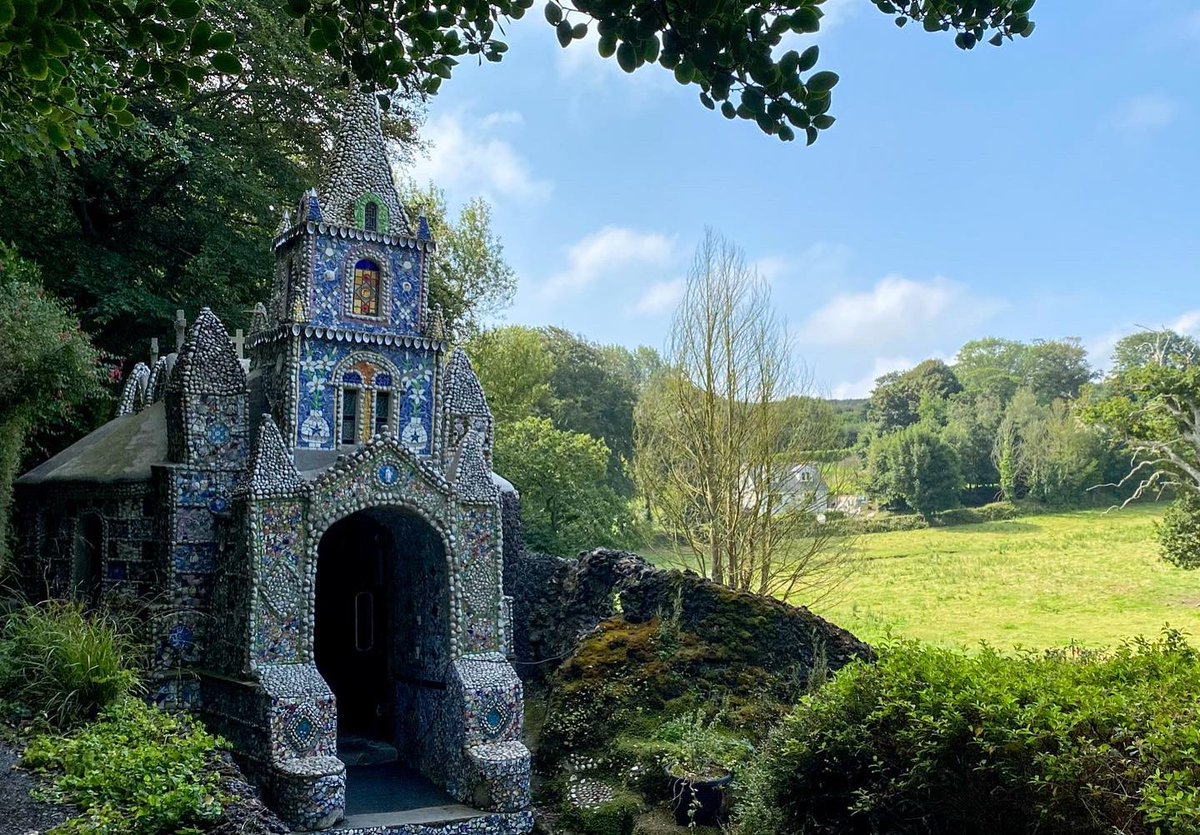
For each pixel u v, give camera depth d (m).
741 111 6.40
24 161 25.56
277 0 30.42
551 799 18.38
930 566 51.56
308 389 18.17
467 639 17.58
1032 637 31.11
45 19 5.93
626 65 6.45
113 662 14.54
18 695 13.80
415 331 19.44
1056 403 89.75
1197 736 9.95
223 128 32.31
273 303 19.80
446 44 7.89
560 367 76.38
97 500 19.03
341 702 20.12
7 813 10.59
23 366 17.92
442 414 19.58
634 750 18.23
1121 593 39.62
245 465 18.22
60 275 29.39
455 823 15.55
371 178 19.34
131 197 31.38
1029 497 80.00
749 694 20.33
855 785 13.51
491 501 18.33
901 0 7.21
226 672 16.91
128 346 30.84
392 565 19.80
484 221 49.25
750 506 30.84
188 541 17.62
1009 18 7.20
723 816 16.62
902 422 110.81
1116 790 10.42
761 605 21.92
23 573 20.38
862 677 13.73
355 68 7.76
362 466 17.17
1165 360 46.03
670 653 20.98
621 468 70.44
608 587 24.61
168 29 6.54
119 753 12.33
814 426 31.66
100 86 10.45
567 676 20.73
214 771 12.80
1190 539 39.00
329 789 15.07
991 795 11.63
